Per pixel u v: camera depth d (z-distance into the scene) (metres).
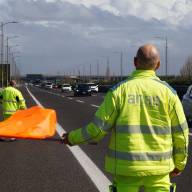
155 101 4.43
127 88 4.46
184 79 64.06
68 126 20.66
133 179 4.40
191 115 20.17
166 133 4.43
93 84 83.69
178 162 4.54
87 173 10.15
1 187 8.91
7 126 4.54
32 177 9.80
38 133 4.51
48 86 139.62
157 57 4.53
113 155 4.45
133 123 4.39
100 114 4.43
